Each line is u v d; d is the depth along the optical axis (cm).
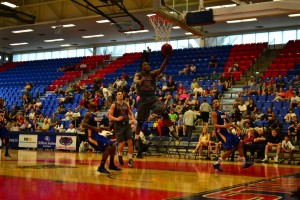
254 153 1355
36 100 2275
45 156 1264
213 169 916
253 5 1095
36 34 2789
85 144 1658
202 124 1602
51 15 2411
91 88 2323
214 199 458
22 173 715
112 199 443
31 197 446
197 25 1210
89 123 744
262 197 480
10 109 2369
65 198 443
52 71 2920
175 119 1614
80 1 2259
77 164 956
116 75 2477
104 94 1844
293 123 1390
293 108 1537
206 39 2755
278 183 641
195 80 1911
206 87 1938
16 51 3509
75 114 1864
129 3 2144
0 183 568
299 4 1023
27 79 2862
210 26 2466
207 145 1371
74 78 2691
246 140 1334
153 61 2539
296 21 2298
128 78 2323
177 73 2266
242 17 1108
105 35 2809
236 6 1118
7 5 2183
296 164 1212
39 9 2433
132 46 3019
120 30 2181
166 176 727
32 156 1252
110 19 2095
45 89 2561
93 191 505
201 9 1197
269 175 792
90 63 2855
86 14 2295
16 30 2642
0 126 1146
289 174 820
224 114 846
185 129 1538
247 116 1505
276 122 1312
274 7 1059
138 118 851
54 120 1912
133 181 630
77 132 1666
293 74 1947
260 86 1784
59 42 3089
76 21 2358
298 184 627
